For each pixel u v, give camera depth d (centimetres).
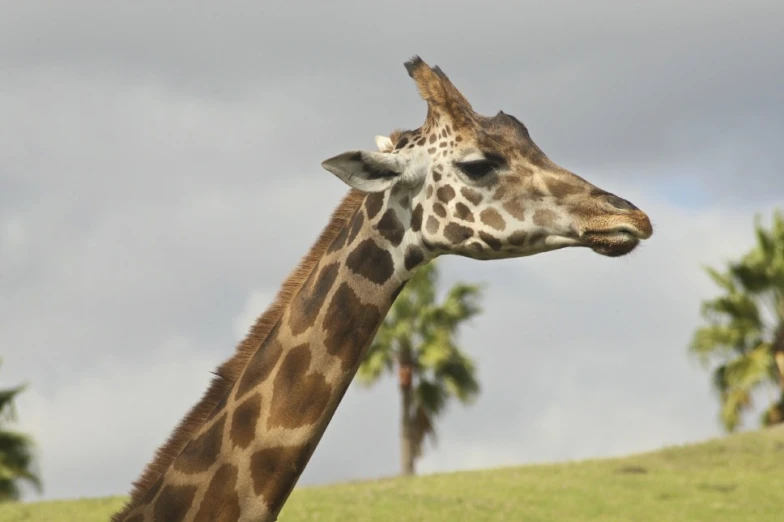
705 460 6438
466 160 2067
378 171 2041
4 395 8394
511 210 2056
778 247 9806
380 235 2075
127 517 1967
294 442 1969
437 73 2172
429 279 10631
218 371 2033
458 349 10606
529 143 2116
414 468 10494
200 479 1956
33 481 8356
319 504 4794
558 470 6194
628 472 6084
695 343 10044
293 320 2034
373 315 2053
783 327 9756
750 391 9850
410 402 10506
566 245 2061
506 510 4841
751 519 4766
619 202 2031
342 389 2019
